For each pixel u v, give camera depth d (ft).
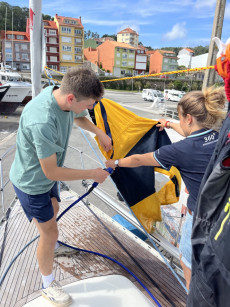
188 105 5.30
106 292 6.81
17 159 5.96
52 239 6.20
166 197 8.29
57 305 6.30
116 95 132.67
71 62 197.88
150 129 7.61
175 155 5.24
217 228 3.28
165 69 232.94
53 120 5.23
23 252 8.52
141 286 7.38
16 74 59.57
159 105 79.82
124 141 7.59
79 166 26.63
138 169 7.37
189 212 5.88
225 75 3.58
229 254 3.05
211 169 3.60
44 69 13.20
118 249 8.94
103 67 225.76
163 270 8.23
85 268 7.82
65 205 11.82
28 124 5.12
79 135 38.01
